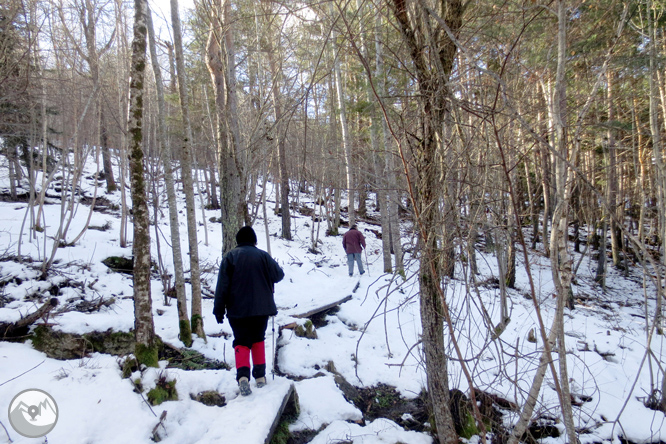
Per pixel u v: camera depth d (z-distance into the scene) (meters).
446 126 3.07
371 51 3.29
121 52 8.96
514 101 3.07
